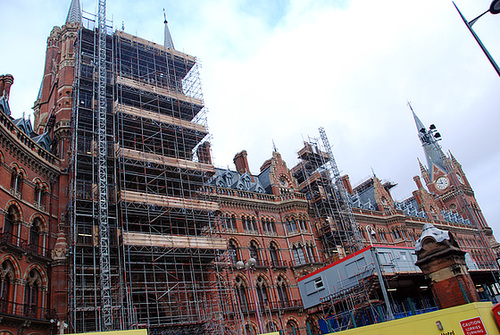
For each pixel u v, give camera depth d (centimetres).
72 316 3197
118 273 3691
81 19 5338
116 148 4206
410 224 7544
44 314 3136
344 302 4431
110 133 4503
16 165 3272
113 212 3956
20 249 2966
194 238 4034
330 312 4575
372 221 6831
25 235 3183
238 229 4922
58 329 3053
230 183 5525
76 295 3397
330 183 6506
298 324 4678
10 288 2869
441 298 2858
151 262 3803
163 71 5419
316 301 4662
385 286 4047
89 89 4462
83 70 4622
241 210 5094
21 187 3306
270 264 4941
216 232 4488
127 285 3684
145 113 4522
